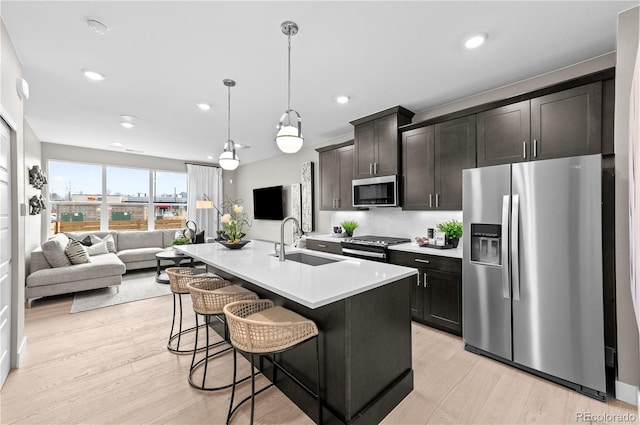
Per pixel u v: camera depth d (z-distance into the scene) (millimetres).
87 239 5359
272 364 2115
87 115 3781
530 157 2490
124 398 1930
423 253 3029
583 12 1825
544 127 2414
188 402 1894
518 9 1800
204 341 2764
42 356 2467
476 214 2438
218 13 1841
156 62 2445
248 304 1916
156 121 4043
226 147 3133
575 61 2434
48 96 3146
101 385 2068
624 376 1855
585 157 1894
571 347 1961
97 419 1741
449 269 2818
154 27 1978
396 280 1854
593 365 1882
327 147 4609
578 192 1920
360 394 1651
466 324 2525
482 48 2240
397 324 1927
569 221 1954
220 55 2338
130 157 6414
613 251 1994
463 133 2961
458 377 2150
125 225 6445
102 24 1940
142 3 1748
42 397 1937
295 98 3238
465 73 2648
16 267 2281
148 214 6742
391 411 1807
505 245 2211
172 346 2656
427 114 3598
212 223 7531
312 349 1815
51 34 2049
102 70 2580
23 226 2436
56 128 4383
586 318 1901
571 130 2271
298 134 2262
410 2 1743
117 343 2711
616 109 1853
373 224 4328
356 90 3029
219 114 3754
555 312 2020
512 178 2213
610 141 2104
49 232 5512
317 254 2707
